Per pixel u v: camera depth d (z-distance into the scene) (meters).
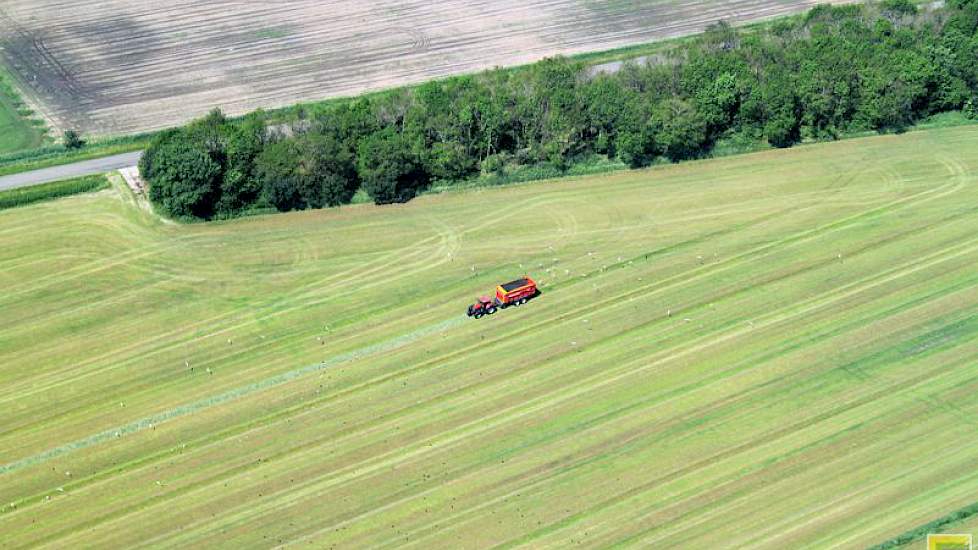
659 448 172.38
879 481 163.88
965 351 189.88
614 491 164.75
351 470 172.25
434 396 186.50
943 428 173.25
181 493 170.12
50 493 171.88
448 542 157.25
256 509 165.88
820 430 174.12
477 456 173.00
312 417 183.75
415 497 166.00
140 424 185.25
